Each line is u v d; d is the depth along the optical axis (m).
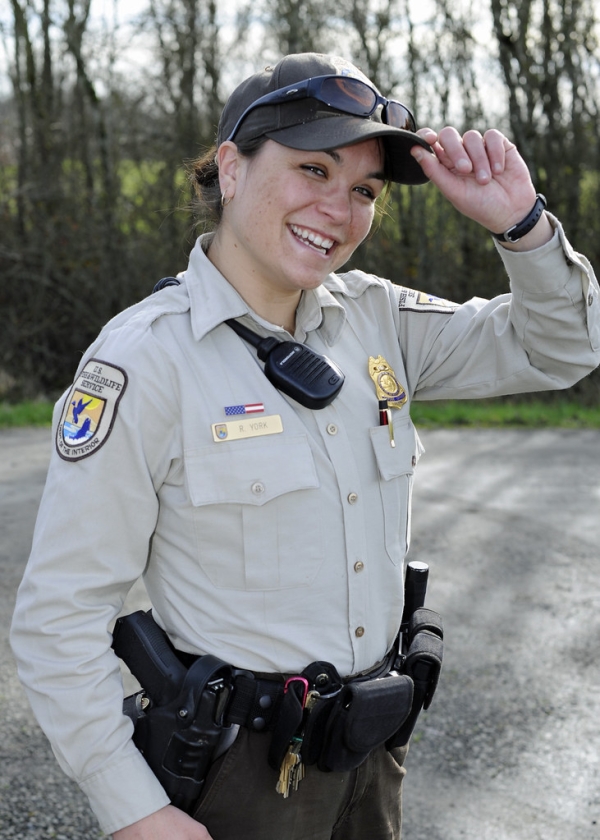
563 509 5.69
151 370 1.35
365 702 1.36
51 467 1.39
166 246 13.15
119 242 13.16
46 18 13.04
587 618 3.97
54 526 1.33
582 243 12.33
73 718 1.31
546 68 12.16
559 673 3.46
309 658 1.41
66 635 1.32
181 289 1.47
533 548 4.91
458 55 12.28
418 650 1.52
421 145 1.44
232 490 1.36
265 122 1.36
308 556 1.40
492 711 3.19
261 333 1.47
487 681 3.40
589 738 3.01
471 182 1.47
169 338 1.39
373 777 1.54
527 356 1.62
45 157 13.30
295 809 1.44
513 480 6.48
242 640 1.40
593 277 1.56
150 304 1.45
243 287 1.47
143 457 1.34
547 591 4.29
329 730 1.38
